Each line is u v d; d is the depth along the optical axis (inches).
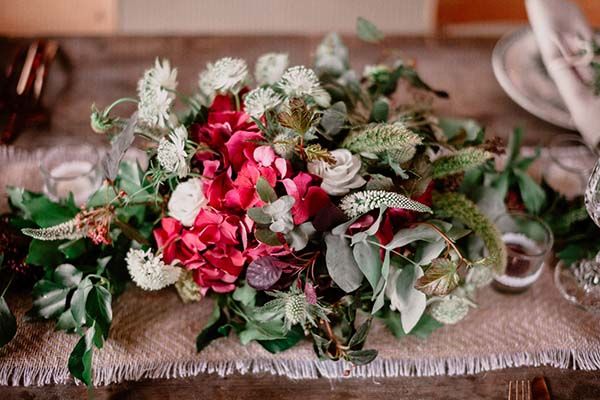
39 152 39.1
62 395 29.9
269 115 28.3
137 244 31.7
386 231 27.3
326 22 74.4
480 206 33.7
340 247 26.7
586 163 38.8
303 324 27.9
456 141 33.4
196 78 43.2
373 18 74.5
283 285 27.1
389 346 31.7
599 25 53.9
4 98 41.3
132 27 73.7
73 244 31.3
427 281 26.1
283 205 25.3
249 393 30.2
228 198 27.0
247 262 29.1
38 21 59.2
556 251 35.3
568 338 31.9
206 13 73.9
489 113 41.6
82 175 36.0
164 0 73.4
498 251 28.8
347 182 27.2
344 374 30.7
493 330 32.3
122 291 32.5
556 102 40.7
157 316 32.6
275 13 74.3
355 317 31.3
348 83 34.5
